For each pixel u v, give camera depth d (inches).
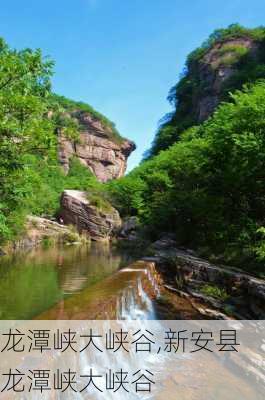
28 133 312.0
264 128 508.4
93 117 4606.3
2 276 600.1
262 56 2864.2
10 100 291.6
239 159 538.0
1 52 316.2
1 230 386.6
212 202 645.3
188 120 3002.0
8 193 350.6
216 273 496.7
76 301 379.2
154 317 446.0
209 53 3464.6
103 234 1628.9
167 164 1047.0
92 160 4446.4
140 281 498.9
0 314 375.9
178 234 857.5
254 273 474.3
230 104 601.3
